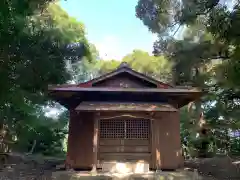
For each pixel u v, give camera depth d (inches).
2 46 504.4
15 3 408.2
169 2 689.0
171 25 720.3
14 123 802.8
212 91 713.0
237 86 548.4
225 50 594.6
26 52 665.0
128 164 458.9
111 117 461.4
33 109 765.9
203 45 625.9
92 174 420.8
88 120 510.0
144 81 529.0
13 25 469.4
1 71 560.4
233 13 434.3
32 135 961.5
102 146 486.0
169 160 489.7
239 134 878.4
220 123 813.2
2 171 529.7
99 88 477.7
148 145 491.5
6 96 597.3
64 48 775.7
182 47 661.9
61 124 992.9
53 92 486.6
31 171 535.8
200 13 578.2
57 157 967.0
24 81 674.2
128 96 522.3
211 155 820.6
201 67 713.0
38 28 714.2
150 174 426.0
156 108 458.0
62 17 820.0
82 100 516.7
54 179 424.8
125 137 492.7
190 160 756.0
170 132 506.0
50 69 711.1
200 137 855.1
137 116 464.8
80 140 499.2
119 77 534.6
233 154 781.9
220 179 460.1
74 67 913.5
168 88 492.7
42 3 636.1
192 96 519.2
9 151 894.4
